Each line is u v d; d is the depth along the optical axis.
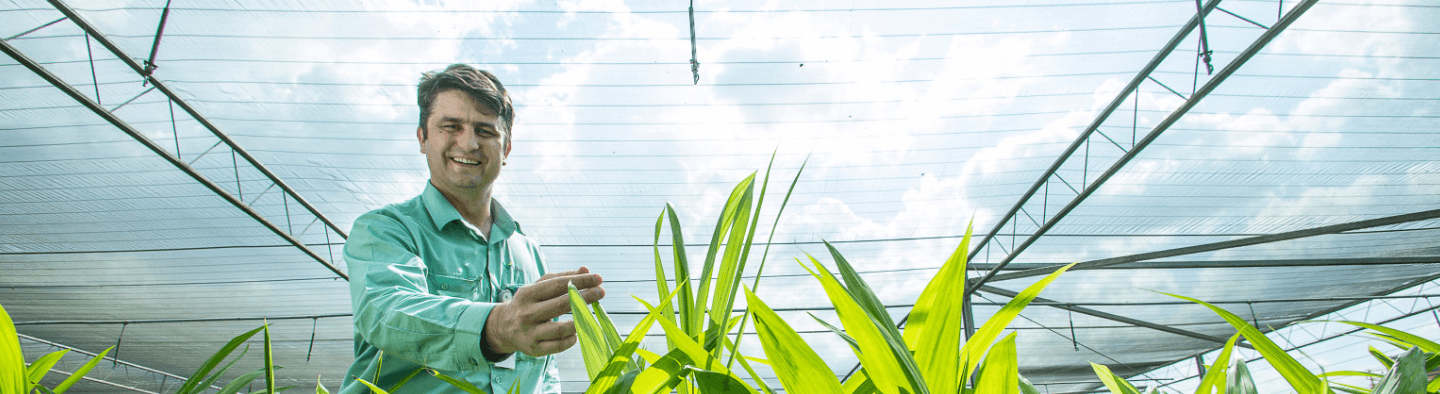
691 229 9.88
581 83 7.29
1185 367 17.91
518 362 1.20
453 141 1.34
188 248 10.73
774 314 0.32
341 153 8.28
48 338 15.09
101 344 15.62
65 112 7.55
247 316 13.48
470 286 1.24
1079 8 6.59
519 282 1.40
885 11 6.66
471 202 1.40
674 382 0.36
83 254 10.92
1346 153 8.73
